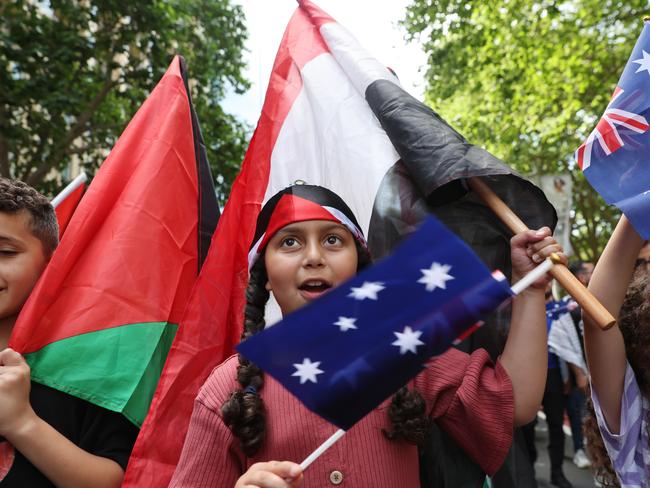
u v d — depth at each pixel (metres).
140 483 1.99
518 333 1.70
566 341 5.61
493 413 1.64
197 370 2.20
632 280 2.02
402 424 1.62
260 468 1.41
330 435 1.61
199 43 12.62
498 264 2.09
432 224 1.44
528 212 2.05
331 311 1.42
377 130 2.41
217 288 2.34
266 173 2.61
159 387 2.13
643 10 11.28
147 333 2.16
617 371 1.85
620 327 1.94
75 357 2.05
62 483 1.83
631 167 1.83
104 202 2.28
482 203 2.12
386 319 1.42
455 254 1.44
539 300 1.71
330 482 1.58
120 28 11.27
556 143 14.54
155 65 11.59
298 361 1.40
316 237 1.74
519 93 12.79
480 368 1.69
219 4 12.52
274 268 1.75
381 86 2.37
